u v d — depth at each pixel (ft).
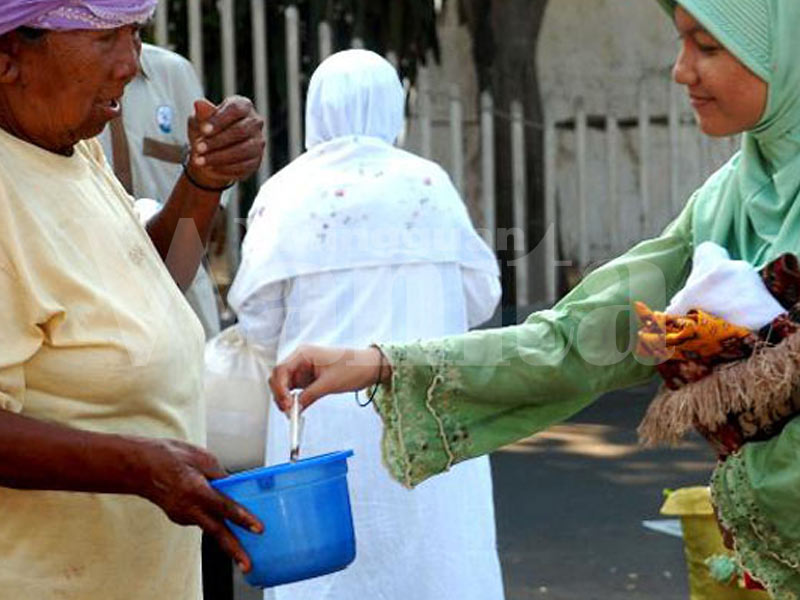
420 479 14.61
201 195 14.70
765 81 13.38
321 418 20.79
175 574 13.76
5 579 12.71
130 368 12.92
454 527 21.20
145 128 23.40
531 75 44.04
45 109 12.78
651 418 13.92
